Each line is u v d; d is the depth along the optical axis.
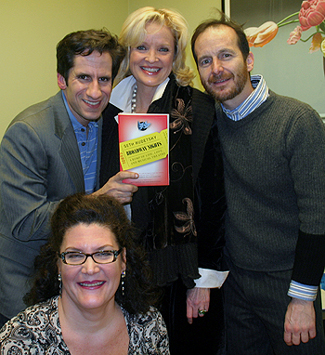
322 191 1.15
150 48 1.37
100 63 1.20
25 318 0.93
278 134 1.21
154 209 1.34
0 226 1.31
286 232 1.30
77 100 1.23
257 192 1.29
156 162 1.24
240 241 1.37
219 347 1.48
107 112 1.45
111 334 0.97
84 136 1.37
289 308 1.24
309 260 1.17
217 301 1.48
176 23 1.38
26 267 1.30
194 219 1.37
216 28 1.27
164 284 1.30
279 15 2.01
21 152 1.19
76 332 0.94
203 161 1.37
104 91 1.25
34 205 1.19
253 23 2.08
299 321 1.21
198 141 1.37
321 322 1.31
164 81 1.45
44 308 0.96
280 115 1.22
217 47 1.24
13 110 2.10
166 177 1.26
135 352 0.99
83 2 2.43
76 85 1.21
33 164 1.21
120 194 1.22
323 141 1.17
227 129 1.35
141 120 1.22
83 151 1.38
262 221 1.31
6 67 2.04
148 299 1.05
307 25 1.94
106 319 0.96
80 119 1.33
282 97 1.27
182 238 1.33
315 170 1.15
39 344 0.92
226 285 1.55
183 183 1.34
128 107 1.51
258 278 1.37
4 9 2.00
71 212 0.95
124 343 0.99
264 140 1.24
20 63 2.10
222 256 1.42
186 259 1.33
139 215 1.39
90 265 0.88
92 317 0.92
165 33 1.37
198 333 1.46
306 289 1.18
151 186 1.34
